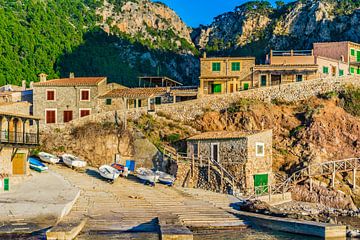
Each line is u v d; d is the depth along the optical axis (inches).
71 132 2731.3
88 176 2342.5
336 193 2305.6
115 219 1689.2
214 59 3302.2
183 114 2910.9
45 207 1648.6
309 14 6998.0
